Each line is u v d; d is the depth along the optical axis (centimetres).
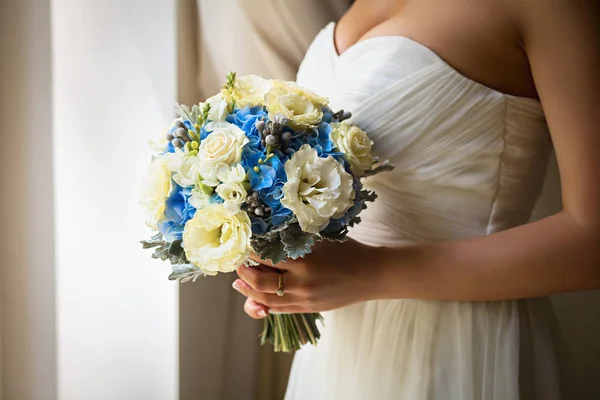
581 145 82
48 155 125
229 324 145
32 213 127
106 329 130
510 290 88
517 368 93
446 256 89
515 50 90
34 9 121
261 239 78
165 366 128
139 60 121
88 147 124
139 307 128
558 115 84
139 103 121
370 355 100
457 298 90
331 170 77
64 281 129
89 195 125
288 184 74
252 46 126
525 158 96
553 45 83
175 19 118
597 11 82
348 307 106
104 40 121
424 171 95
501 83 94
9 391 133
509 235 87
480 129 93
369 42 98
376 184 99
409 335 97
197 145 79
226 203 74
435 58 93
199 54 125
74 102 123
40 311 130
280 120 78
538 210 149
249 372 152
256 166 76
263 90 87
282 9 125
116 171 124
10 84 123
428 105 93
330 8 133
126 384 131
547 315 107
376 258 90
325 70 106
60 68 122
